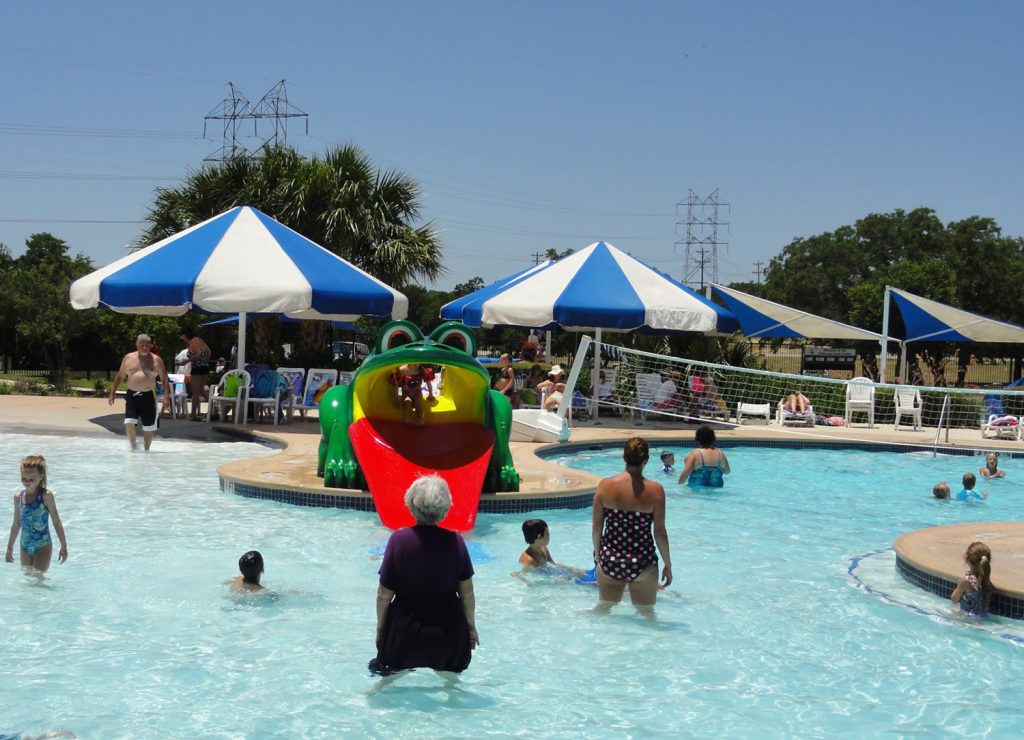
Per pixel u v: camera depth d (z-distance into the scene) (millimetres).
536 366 21688
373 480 9344
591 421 19875
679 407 20719
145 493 10828
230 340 33062
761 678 5625
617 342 26281
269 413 18062
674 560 8570
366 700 5148
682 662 5871
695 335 24500
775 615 6863
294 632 6230
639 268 20531
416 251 25906
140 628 6250
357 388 10367
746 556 8797
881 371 23672
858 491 12922
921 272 42875
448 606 4996
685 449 17094
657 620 6695
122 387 30359
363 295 16844
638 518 6820
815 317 24453
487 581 7594
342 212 24984
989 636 6422
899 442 17391
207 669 5555
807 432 18812
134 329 31219
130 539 8617
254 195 25484
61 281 34625
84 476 11867
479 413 10711
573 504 10695
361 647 5969
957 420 21484
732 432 18500
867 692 5434
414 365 10555
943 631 6531
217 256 16375
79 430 15742
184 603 6797
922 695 5402
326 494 10148
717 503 11680
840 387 22781
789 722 5000
